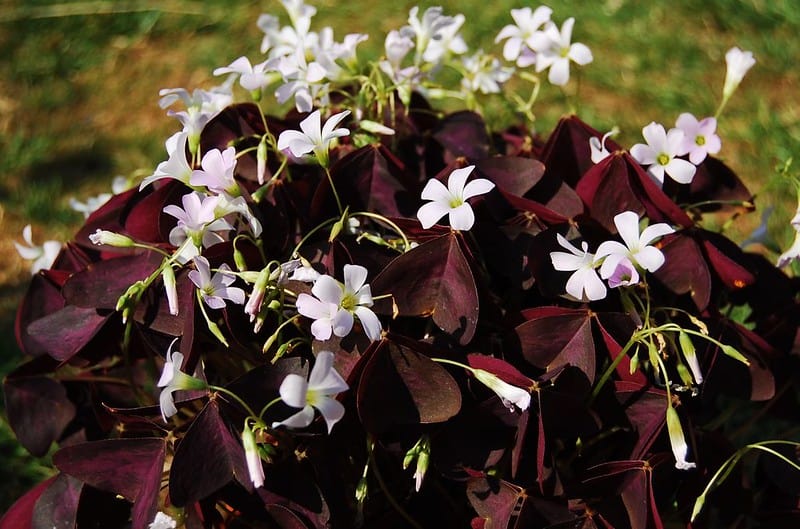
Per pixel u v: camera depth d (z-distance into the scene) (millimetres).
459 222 426
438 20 512
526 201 459
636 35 1113
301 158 482
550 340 442
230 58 1158
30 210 936
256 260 458
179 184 463
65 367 521
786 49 1079
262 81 480
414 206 477
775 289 490
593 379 436
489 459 435
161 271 439
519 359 445
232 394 409
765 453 470
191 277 420
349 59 504
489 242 459
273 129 489
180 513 445
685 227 467
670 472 446
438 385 423
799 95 1022
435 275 440
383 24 1172
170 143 448
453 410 421
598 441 469
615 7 1159
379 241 451
